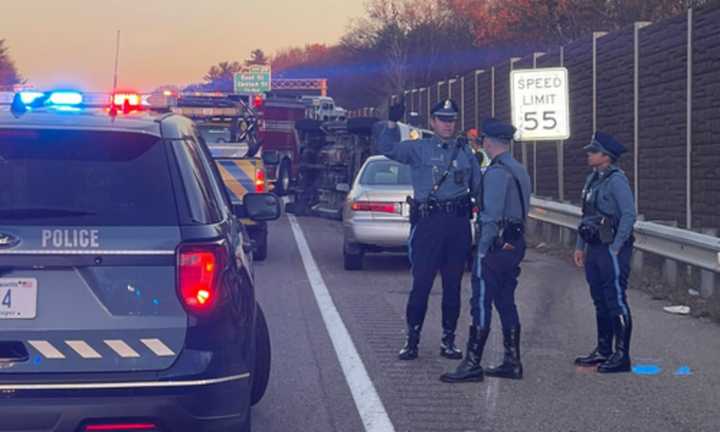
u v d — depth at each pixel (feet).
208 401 24.88
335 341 49.47
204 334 24.93
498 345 49.57
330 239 99.30
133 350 24.47
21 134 25.79
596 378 42.57
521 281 70.49
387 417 36.32
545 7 225.15
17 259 24.11
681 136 84.84
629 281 67.72
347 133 105.29
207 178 28.07
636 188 95.09
